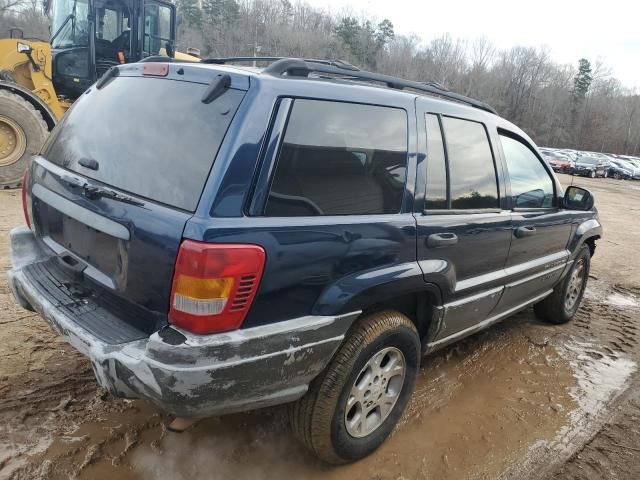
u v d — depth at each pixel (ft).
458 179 10.03
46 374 10.56
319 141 7.62
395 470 9.05
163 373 6.41
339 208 7.82
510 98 269.85
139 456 8.70
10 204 24.16
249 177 6.82
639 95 300.81
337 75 8.77
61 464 8.30
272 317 7.13
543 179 13.26
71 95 29.68
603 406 11.77
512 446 10.02
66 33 28.43
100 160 8.20
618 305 19.30
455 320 10.36
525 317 16.96
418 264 8.91
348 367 8.07
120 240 7.32
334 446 8.40
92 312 7.85
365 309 8.61
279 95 7.25
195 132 7.20
